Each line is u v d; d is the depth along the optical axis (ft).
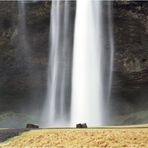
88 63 173.37
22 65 174.81
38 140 76.38
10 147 74.90
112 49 169.78
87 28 169.37
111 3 161.89
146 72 168.25
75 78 176.35
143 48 167.22
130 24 165.07
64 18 168.66
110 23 165.89
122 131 75.20
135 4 161.07
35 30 170.81
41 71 175.52
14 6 167.63
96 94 176.55
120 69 170.71
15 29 172.04
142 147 65.16
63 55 173.37
